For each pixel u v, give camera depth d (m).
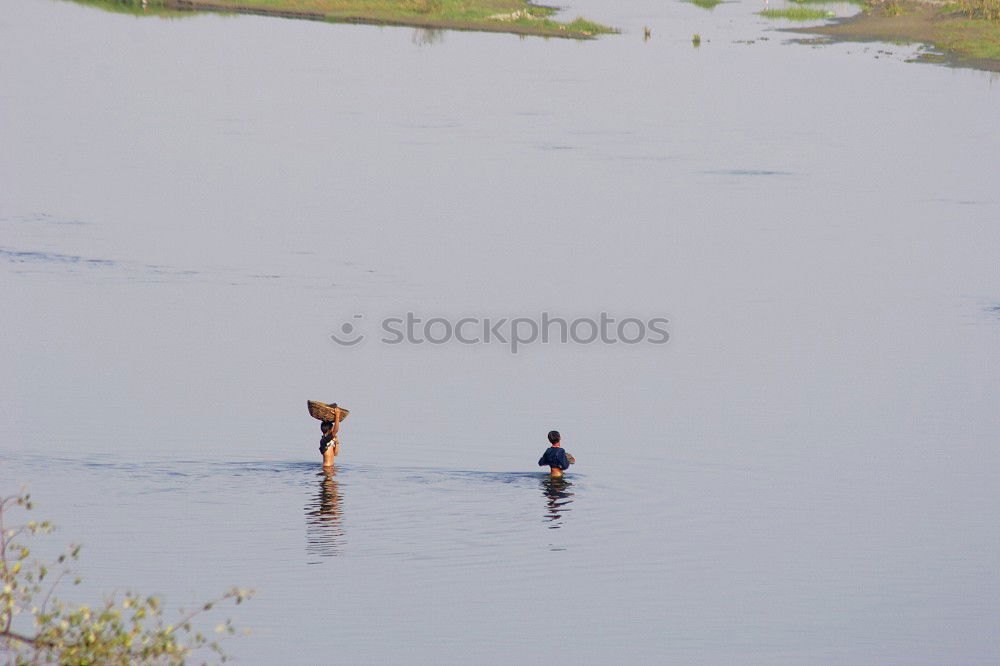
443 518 74.06
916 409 98.94
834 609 63.22
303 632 58.66
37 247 149.38
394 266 147.00
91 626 39.44
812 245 163.38
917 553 70.75
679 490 80.06
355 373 106.75
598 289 138.62
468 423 93.62
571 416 95.81
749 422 94.94
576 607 62.31
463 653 57.44
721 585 65.81
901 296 138.38
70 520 71.31
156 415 93.00
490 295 135.00
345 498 76.50
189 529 70.75
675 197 193.25
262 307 127.06
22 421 90.25
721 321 127.00
